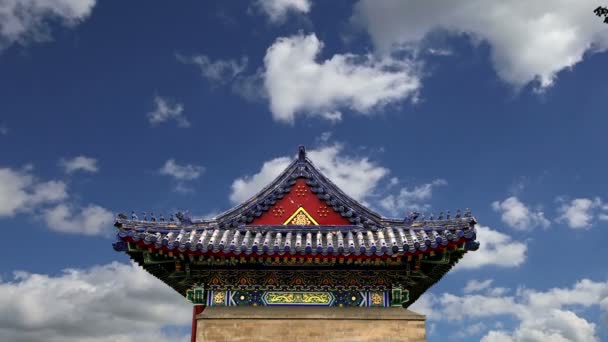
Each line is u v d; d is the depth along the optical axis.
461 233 19.05
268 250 19.64
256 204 22.33
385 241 20.62
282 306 20.81
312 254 19.59
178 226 21.09
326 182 22.88
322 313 20.11
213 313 20.03
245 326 19.89
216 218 21.81
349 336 19.75
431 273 21.89
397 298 20.88
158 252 19.88
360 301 20.94
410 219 21.59
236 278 21.23
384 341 19.66
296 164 23.30
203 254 19.77
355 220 22.06
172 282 23.17
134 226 20.16
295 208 22.56
